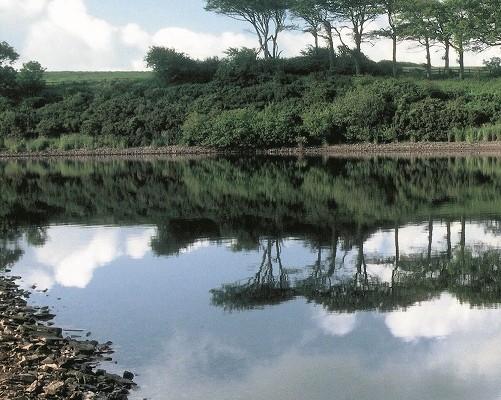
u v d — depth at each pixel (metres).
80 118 88.88
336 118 73.88
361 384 10.48
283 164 58.25
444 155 62.94
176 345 12.47
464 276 17.19
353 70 94.12
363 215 27.67
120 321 14.08
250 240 23.05
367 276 17.53
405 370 11.02
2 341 11.98
